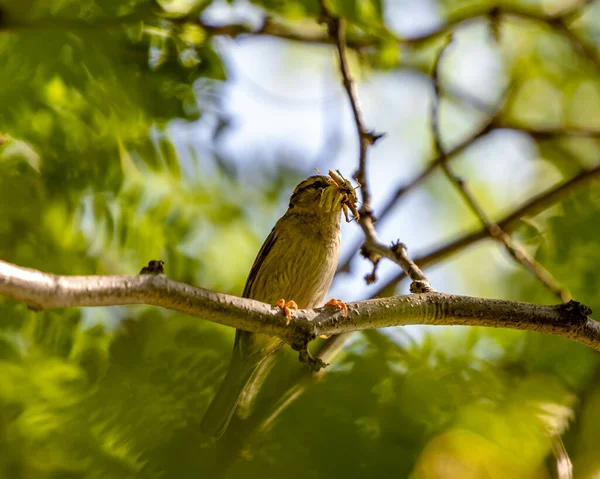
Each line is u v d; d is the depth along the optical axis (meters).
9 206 9.83
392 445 8.05
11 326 9.03
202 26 11.10
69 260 10.05
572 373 10.66
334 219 11.90
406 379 8.73
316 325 8.35
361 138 11.41
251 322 8.01
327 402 8.06
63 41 9.58
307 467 7.55
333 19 11.78
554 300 12.10
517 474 9.41
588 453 10.23
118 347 8.70
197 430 7.87
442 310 8.83
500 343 10.66
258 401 9.43
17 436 8.15
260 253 12.03
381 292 12.83
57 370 8.77
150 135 10.38
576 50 15.58
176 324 9.58
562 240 12.00
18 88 9.61
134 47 10.15
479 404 8.97
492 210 16.72
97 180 9.98
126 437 7.76
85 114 10.04
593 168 12.64
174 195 11.22
